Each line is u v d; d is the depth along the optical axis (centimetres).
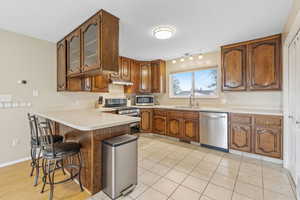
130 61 431
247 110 287
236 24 225
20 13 196
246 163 248
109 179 168
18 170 229
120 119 195
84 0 168
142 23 221
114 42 200
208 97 380
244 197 167
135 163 186
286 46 228
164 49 346
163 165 244
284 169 228
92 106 375
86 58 221
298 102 174
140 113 429
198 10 188
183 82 432
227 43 304
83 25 220
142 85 458
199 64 392
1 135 243
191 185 190
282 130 239
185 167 237
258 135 261
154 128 425
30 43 272
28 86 270
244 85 290
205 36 268
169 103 457
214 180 201
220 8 183
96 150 174
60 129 243
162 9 185
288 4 175
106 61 191
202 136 328
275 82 259
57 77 307
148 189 182
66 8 184
